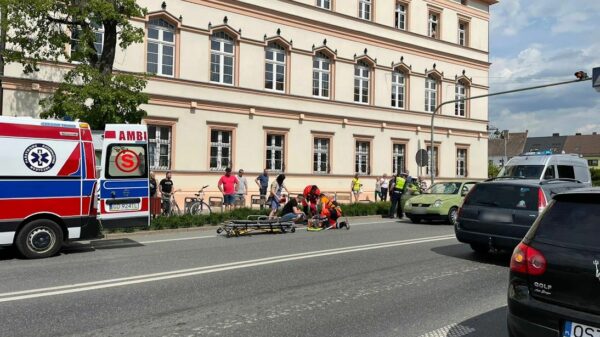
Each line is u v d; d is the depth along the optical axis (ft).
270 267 28.50
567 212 13.67
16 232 31.24
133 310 19.67
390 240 40.81
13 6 42.19
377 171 94.27
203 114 72.43
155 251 34.50
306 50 84.28
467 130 111.04
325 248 35.94
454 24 109.40
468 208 32.86
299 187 82.89
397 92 99.04
